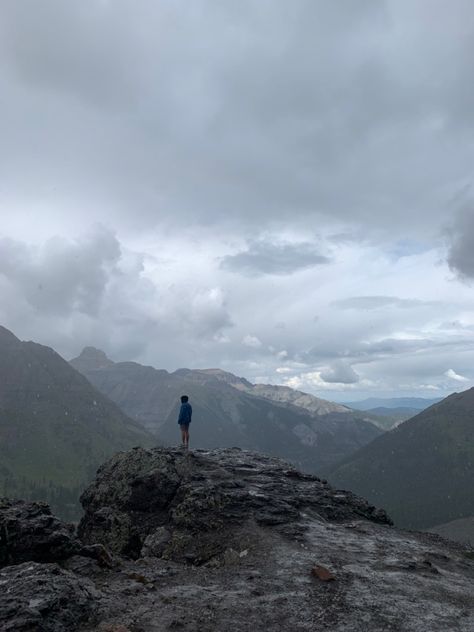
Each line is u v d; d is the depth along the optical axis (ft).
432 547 60.18
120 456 82.94
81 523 77.87
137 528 68.03
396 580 43.16
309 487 80.53
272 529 59.52
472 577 48.47
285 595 38.06
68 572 37.93
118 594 36.09
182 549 56.90
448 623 34.37
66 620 29.84
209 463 85.87
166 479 72.59
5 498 49.80
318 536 58.03
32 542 41.50
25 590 31.45
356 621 33.65
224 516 62.18
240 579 42.34
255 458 98.02
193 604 35.24
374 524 69.77
